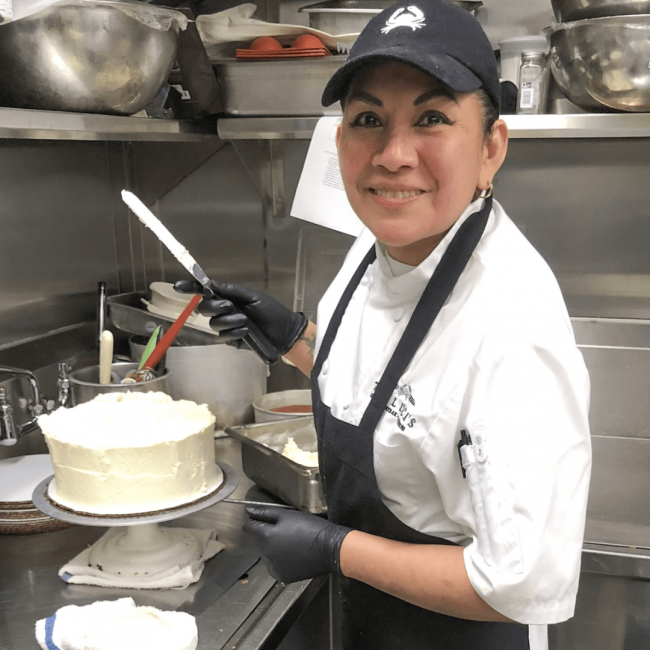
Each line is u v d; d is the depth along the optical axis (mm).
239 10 1612
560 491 779
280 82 1546
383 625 1019
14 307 1683
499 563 774
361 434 928
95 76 1198
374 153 831
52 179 1757
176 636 962
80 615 1004
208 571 1168
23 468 1390
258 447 1364
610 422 1740
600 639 1405
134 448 1063
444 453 852
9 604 1083
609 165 1725
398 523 945
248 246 1962
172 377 1662
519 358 808
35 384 1449
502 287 867
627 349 1719
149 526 1186
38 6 1075
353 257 1208
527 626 987
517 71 1603
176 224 2000
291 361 1314
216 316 1188
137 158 1977
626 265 1771
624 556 1294
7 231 1641
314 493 1264
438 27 802
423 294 910
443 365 868
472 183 846
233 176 1922
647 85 1338
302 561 959
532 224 1804
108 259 1984
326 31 1559
